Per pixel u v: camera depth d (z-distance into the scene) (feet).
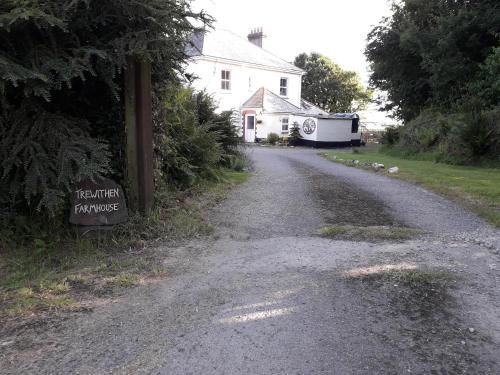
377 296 13.03
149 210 19.84
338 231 19.80
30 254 16.08
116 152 19.60
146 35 17.58
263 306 12.40
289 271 15.06
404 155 64.44
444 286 13.75
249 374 9.29
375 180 35.78
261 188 31.55
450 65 61.05
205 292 13.38
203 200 25.99
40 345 10.38
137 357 9.89
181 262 15.99
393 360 9.79
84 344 10.43
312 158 63.05
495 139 47.50
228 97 108.37
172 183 26.71
